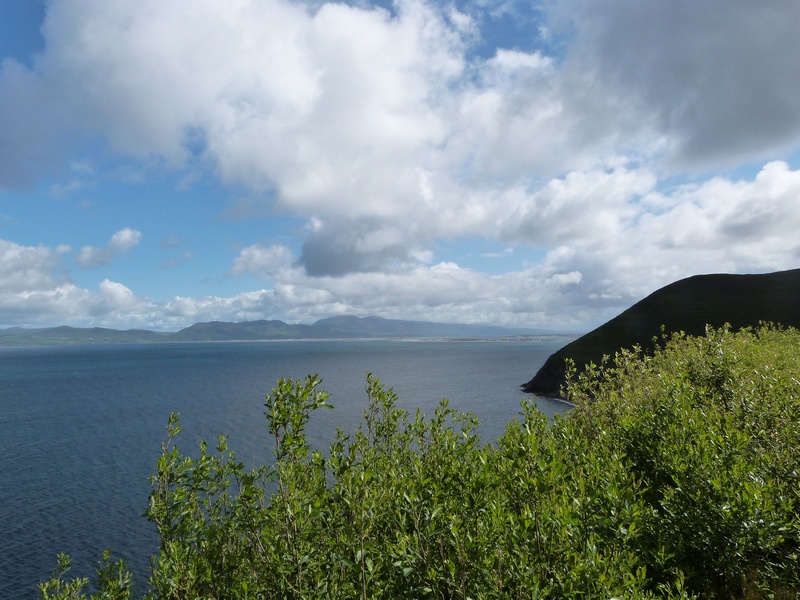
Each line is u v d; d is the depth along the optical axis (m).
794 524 8.49
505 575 6.06
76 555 38.00
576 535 6.71
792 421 11.70
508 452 8.18
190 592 8.01
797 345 25.92
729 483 9.19
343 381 164.50
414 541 7.07
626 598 5.95
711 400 14.47
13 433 85.44
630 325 123.31
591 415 16.06
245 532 9.15
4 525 43.94
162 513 8.98
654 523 9.01
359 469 8.65
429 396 114.12
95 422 94.19
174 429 9.85
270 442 70.06
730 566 8.46
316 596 7.25
